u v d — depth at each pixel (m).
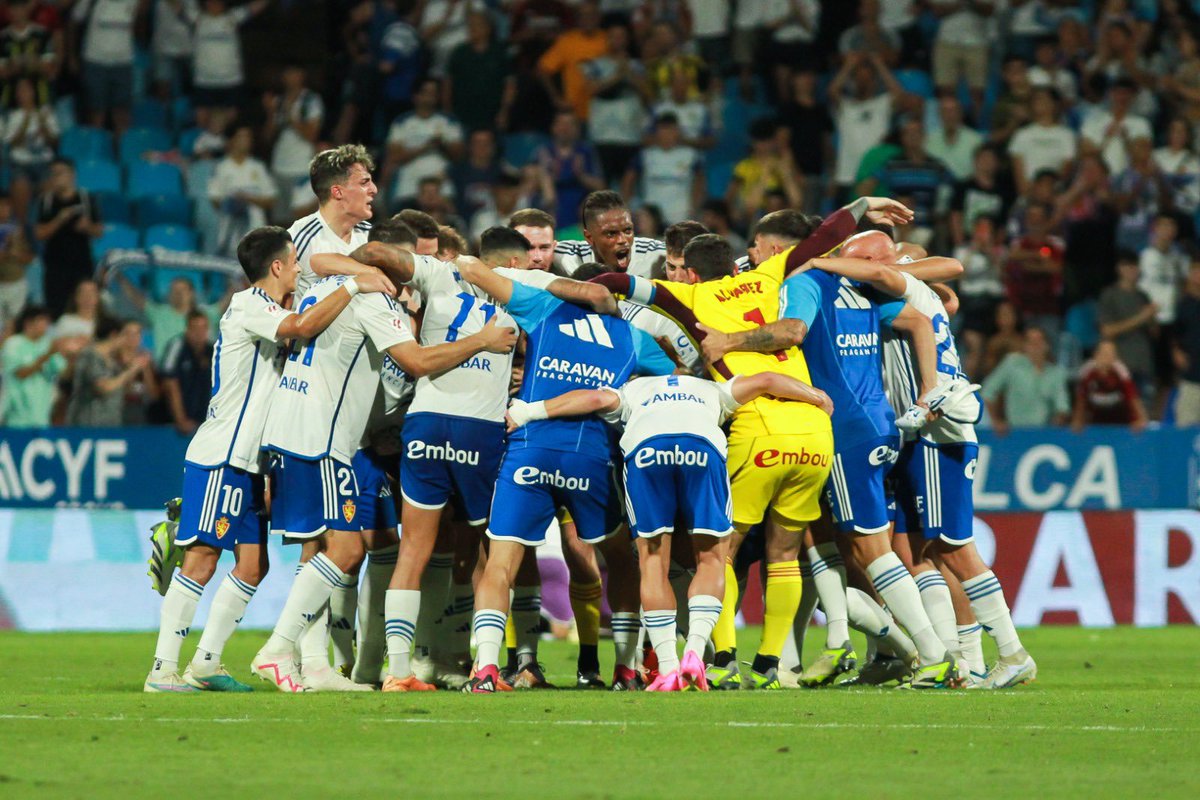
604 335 27.84
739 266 33.28
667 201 67.94
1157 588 55.16
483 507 28.09
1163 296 64.56
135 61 74.31
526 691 27.34
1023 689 28.80
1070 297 63.88
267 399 27.83
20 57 71.50
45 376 58.06
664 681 26.94
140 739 19.78
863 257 29.52
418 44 74.06
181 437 54.16
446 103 71.88
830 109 70.12
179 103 74.31
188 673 27.75
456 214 67.38
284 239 28.39
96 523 53.56
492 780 16.75
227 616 27.83
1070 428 55.75
